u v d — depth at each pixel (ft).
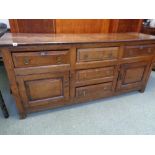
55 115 5.03
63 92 4.83
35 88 4.36
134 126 4.69
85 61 4.48
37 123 4.65
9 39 4.00
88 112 5.25
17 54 3.64
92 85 5.14
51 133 4.31
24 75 3.97
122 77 5.55
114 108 5.53
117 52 4.80
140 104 5.83
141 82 6.23
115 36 5.30
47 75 4.25
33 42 3.67
